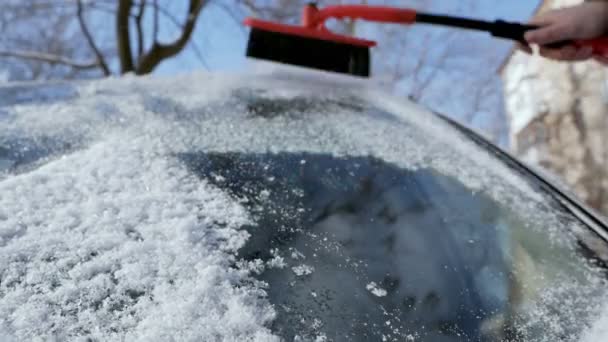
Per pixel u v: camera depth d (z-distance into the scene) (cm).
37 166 33
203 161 36
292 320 23
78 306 22
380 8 58
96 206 29
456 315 25
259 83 57
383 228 31
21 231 26
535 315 26
